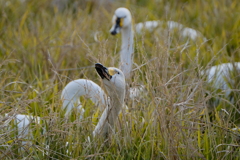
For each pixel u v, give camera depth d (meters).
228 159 7.70
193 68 8.72
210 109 9.75
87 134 7.55
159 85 7.86
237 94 9.87
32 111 9.19
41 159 7.23
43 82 10.91
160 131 7.55
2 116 7.93
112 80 6.97
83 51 12.33
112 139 7.51
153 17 15.86
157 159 7.41
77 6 17.23
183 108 7.76
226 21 14.97
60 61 11.66
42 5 16.80
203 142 7.87
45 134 7.27
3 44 13.15
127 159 7.36
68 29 13.97
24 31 14.26
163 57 8.52
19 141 7.30
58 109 8.41
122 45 11.81
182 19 15.56
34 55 12.02
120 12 11.88
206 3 16.88
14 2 16.12
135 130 7.98
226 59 11.45
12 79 10.74
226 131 8.00
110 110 7.25
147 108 8.18
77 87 8.99
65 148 7.42
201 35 13.90
